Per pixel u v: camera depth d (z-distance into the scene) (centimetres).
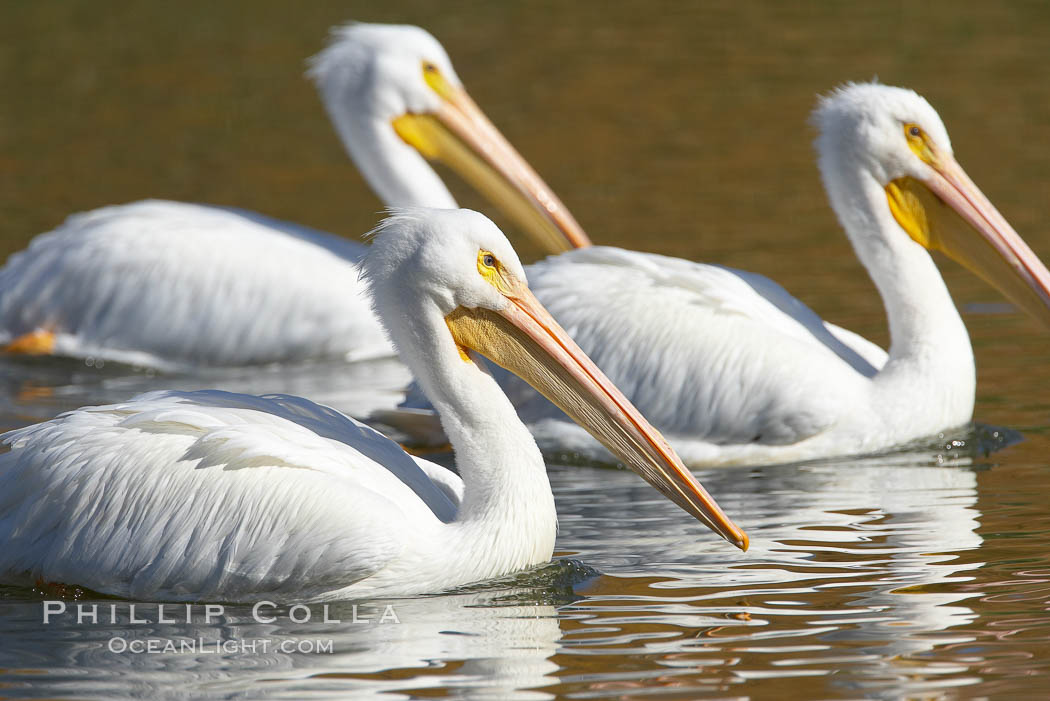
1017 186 2080
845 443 1245
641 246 1906
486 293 949
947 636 839
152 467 919
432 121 1689
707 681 784
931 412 1249
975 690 765
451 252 945
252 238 1645
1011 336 1522
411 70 1677
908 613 876
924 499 1108
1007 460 1195
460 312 957
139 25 3547
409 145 1698
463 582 933
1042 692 759
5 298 1631
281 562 898
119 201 2194
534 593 927
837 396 1238
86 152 2508
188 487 912
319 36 3378
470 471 948
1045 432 1254
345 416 1011
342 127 1708
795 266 1803
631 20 3456
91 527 916
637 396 1265
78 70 3120
